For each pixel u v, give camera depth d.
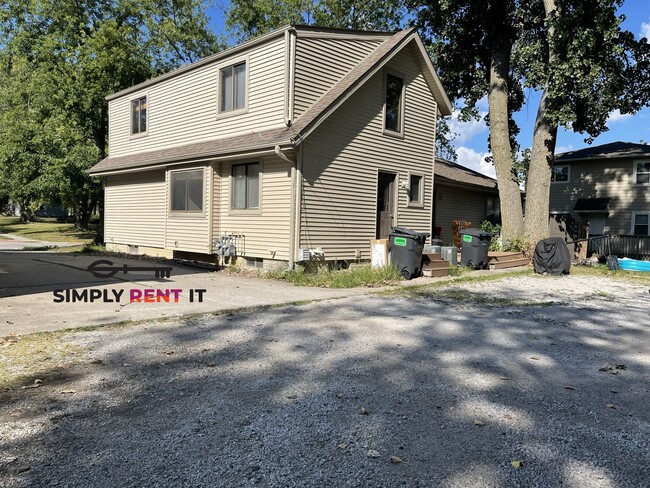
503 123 17.05
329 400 3.57
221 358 4.55
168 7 27.98
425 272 11.24
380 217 13.13
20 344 4.83
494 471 2.60
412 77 13.81
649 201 23.27
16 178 21.86
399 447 2.86
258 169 11.39
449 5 17.19
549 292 9.56
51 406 3.33
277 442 2.88
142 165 14.27
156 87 14.92
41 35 23.66
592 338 5.77
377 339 5.45
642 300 8.85
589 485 2.48
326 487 2.41
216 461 2.64
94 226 38.78
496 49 17.36
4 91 25.09
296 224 10.54
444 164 22.59
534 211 15.59
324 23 28.83
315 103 11.30
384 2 27.34
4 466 2.53
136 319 6.06
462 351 5.04
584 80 13.98
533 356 4.91
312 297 8.15
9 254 15.99
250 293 8.42
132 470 2.53
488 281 11.03
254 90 11.59
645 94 15.84
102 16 23.70
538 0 17.06
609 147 26.34
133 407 3.36
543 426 3.21
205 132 13.05
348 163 11.77
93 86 20.09
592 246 22.12
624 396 3.82
